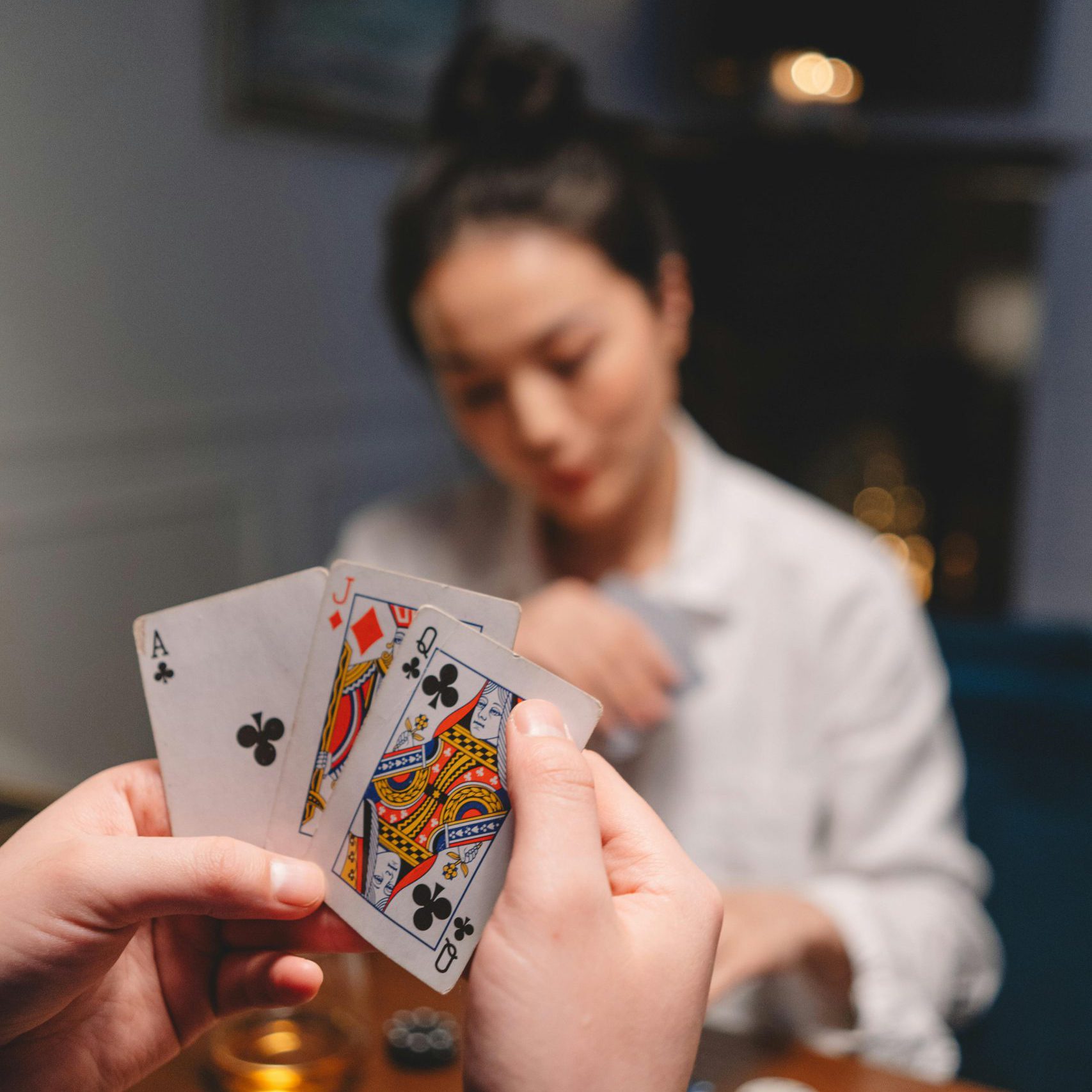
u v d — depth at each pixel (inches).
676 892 23.0
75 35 76.6
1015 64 136.3
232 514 95.6
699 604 61.7
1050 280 144.7
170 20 83.8
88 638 83.0
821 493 134.7
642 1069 21.5
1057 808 64.1
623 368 52.0
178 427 88.0
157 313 85.7
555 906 21.0
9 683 76.5
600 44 130.0
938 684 64.1
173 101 84.9
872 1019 49.0
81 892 22.5
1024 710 65.0
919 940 52.0
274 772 25.1
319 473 104.9
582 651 50.6
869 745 60.5
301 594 24.9
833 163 120.0
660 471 63.6
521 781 22.2
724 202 123.5
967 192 119.6
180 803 25.2
